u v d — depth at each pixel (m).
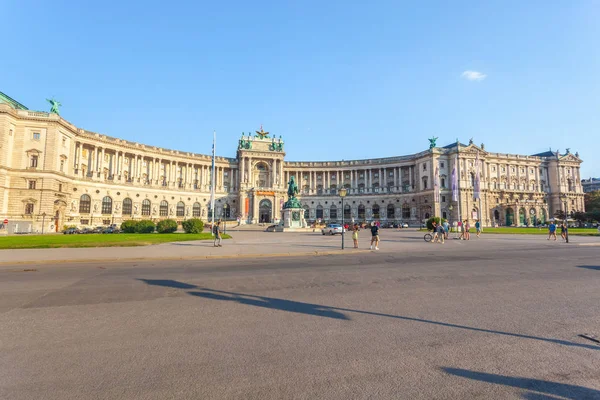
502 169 123.06
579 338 7.46
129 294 11.80
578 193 130.25
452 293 11.76
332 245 33.69
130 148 101.31
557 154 131.12
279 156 123.75
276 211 118.12
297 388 5.34
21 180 73.69
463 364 6.18
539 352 6.71
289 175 134.88
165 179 111.44
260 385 5.45
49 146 76.50
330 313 9.39
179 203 111.94
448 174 113.31
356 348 6.93
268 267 18.62
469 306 10.05
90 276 15.65
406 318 8.92
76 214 86.56
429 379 5.63
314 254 25.80
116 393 5.22
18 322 8.68
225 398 5.07
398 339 7.43
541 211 122.12
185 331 7.98
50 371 5.94
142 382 5.56
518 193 121.25
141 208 102.56
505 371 5.91
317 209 130.38
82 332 7.93
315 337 7.57
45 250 27.53
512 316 9.05
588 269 17.22
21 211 73.19
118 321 8.75
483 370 5.95
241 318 8.97
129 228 61.53
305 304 10.37
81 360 6.39
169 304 10.41
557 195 127.94
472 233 60.81
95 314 9.38
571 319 8.77
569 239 43.72
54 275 16.02
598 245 33.97
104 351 6.81
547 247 31.67
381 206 125.00
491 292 11.89
